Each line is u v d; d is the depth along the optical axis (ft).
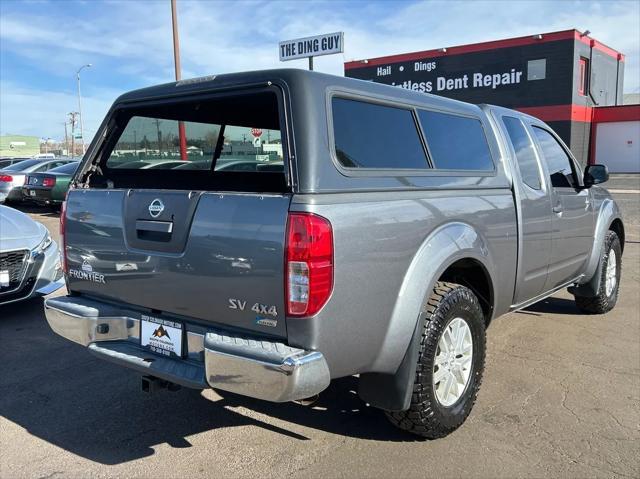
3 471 10.26
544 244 14.92
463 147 12.51
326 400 13.09
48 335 17.76
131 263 10.46
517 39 101.91
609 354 15.83
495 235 12.61
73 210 11.62
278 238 8.54
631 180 91.40
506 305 13.84
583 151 109.29
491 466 10.30
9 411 12.67
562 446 10.98
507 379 14.11
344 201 8.95
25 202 56.34
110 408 12.84
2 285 17.85
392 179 10.04
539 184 14.87
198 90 10.70
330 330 8.72
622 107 108.88
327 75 9.48
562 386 13.70
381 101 10.44
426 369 10.34
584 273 18.15
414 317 10.07
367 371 9.82
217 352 8.83
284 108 9.02
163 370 9.73
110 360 10.46
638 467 10.27
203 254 9.33
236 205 9.03
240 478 10.01
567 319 19.17
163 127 13.55
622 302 21.36
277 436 11.50
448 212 11.09
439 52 109.50
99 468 10.37
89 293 11.64
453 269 12.56
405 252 9.95
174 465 10.46
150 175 13.55
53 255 19.71
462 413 11.41
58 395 13.51
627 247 33.24
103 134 12.46
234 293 9.06
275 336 8.85
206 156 14.43
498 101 105.91
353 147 9.60
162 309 10.25
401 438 11.34
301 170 8.63
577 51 99.66
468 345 11.68
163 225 9.91
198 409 12.76
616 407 12.60
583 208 17.17
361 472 10.14
